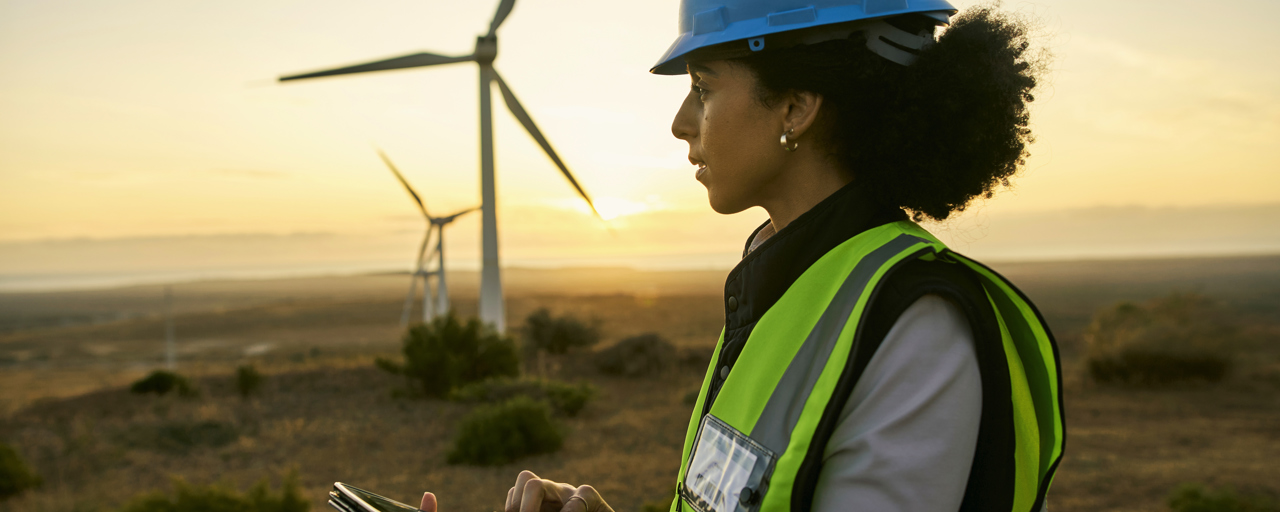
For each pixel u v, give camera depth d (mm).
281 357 37875
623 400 17828
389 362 19234
